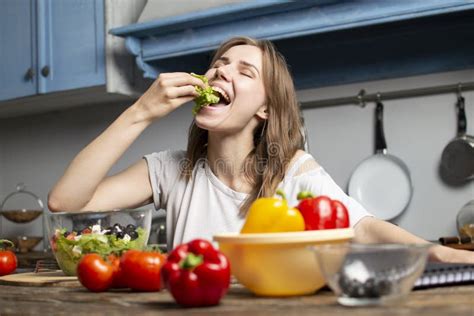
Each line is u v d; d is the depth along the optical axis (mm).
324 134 3094
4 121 4098
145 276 1312
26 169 4027
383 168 2930
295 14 2656
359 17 2545
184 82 1914
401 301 1032
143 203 2217
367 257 1012
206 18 2764
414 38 2932
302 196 1239
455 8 2404
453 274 1230
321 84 3135
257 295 1192
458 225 2689
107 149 1939
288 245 1127
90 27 3193
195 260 1078
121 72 3168
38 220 3967
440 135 2852
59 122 3902
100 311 1076
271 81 2037
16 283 1554
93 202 2051
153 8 3006
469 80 2846
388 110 2959
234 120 1984
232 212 2023
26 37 3408
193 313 1012
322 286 1216
